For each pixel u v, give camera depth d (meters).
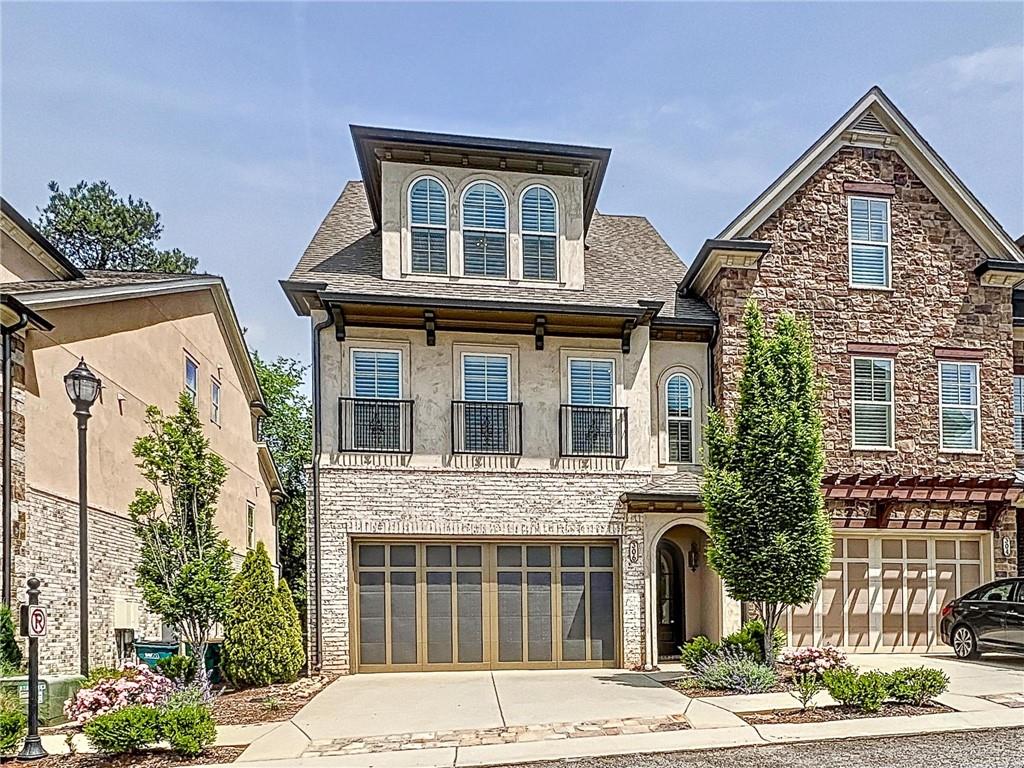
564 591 14.94
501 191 15.77
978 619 14.68
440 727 9.66
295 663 12.97
